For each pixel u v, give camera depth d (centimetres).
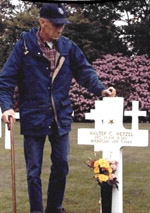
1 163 960
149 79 2112
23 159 1004
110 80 2102
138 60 2119
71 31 2325
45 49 529
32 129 524
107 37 2386
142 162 980
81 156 1046
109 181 531
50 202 554
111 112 538
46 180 793
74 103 2066
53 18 515
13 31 2398
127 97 2092
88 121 2077
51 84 529
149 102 2094
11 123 507
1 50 2405
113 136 539
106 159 542
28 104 528
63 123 534
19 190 720
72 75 553
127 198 679
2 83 526
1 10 2670
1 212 607
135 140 533
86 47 2303
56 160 539
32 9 2434
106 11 2412
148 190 726
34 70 525
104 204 538
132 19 2445
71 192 710
